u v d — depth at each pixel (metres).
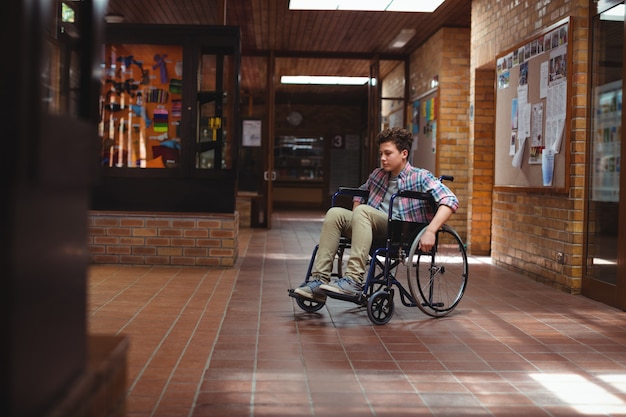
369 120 12.13
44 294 1.29
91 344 1.76
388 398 2.73
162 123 6.69
